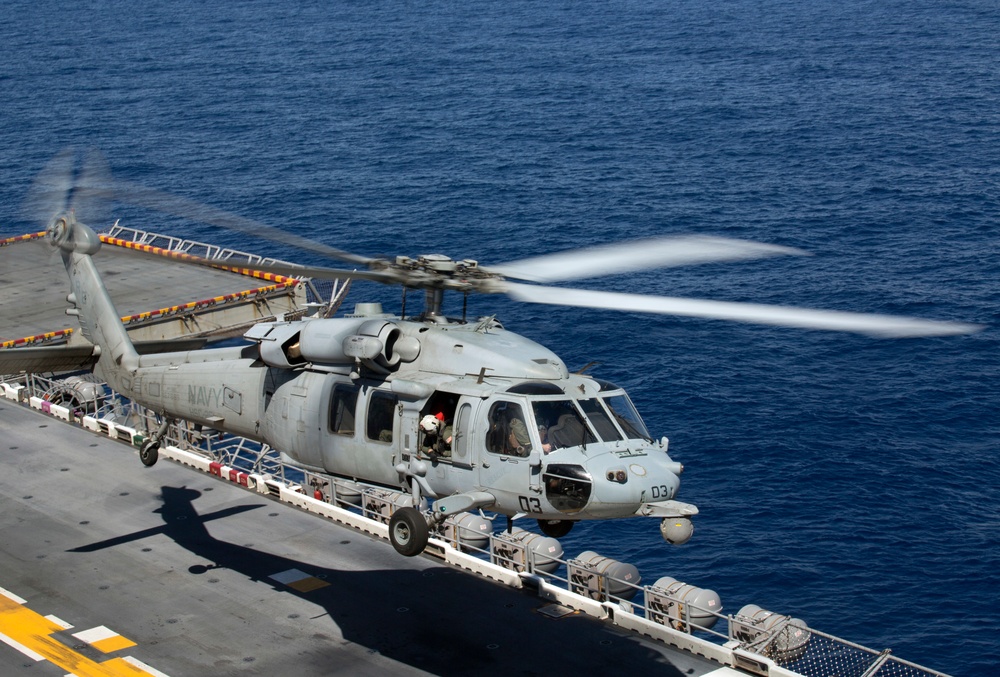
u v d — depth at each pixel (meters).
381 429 23.47
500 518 44.38
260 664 23.97
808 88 146.25
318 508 31.86
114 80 161.12
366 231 83.12
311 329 24.58
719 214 87.12
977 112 126.56
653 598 25.56
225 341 56.56
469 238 81.19
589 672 23.53
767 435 50.72
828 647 25.41
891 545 41.69
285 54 190.38
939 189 92.88
